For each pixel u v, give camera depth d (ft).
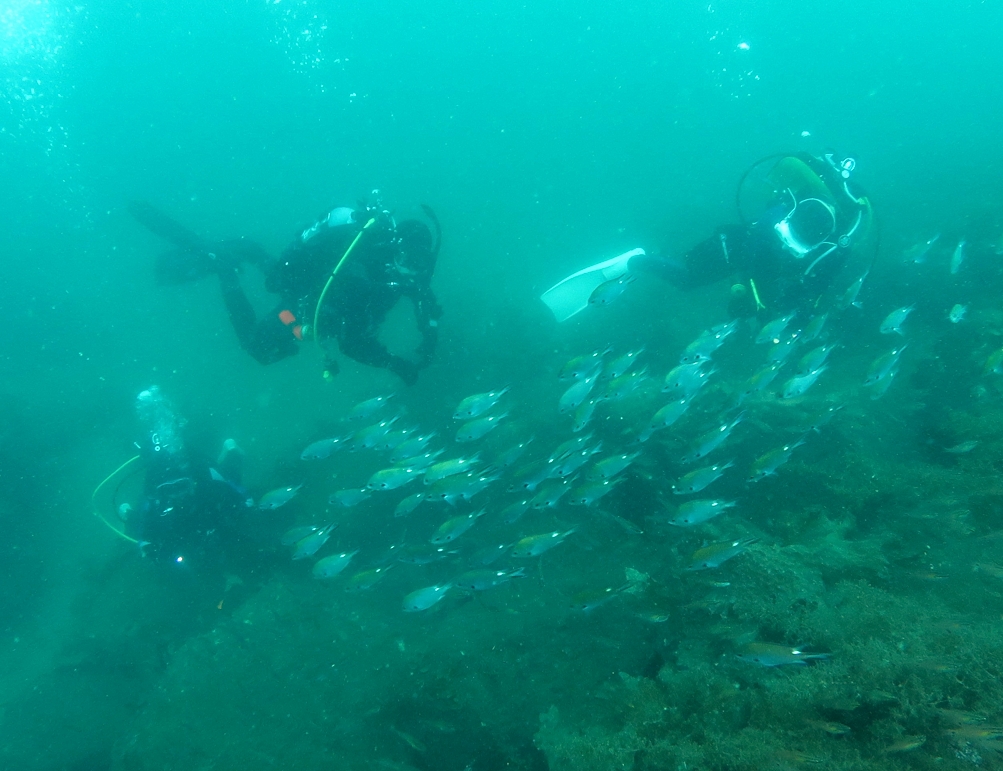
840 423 17.84
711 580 12.01
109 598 24.68
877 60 118.01
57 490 34.04
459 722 13.34
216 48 186.70
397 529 21.57
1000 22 155.53
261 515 24.03
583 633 13.76
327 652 16.24
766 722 9.18
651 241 42.93
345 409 32.73
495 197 69.77
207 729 14.67
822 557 12.06
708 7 197.88
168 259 29.76
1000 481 13.53
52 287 70.38
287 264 20.54
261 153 150.61
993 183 39.58
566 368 15.85
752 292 21.65
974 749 7.77
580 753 10.21
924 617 9.80
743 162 61.67
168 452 22.53
